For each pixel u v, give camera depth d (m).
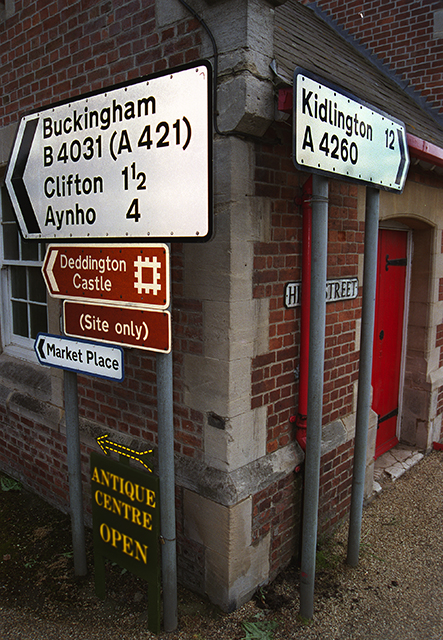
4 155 3.83
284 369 2.80
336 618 2.62
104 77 2.92
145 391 2.94
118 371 2.26
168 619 2.46
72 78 3.13
